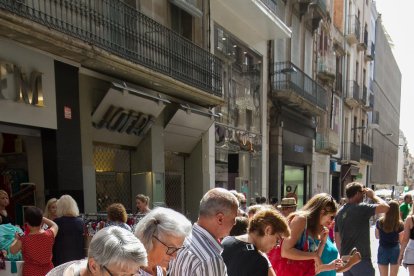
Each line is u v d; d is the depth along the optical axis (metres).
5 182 6.67
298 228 3.22
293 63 16.39
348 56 25.41
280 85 14.72
